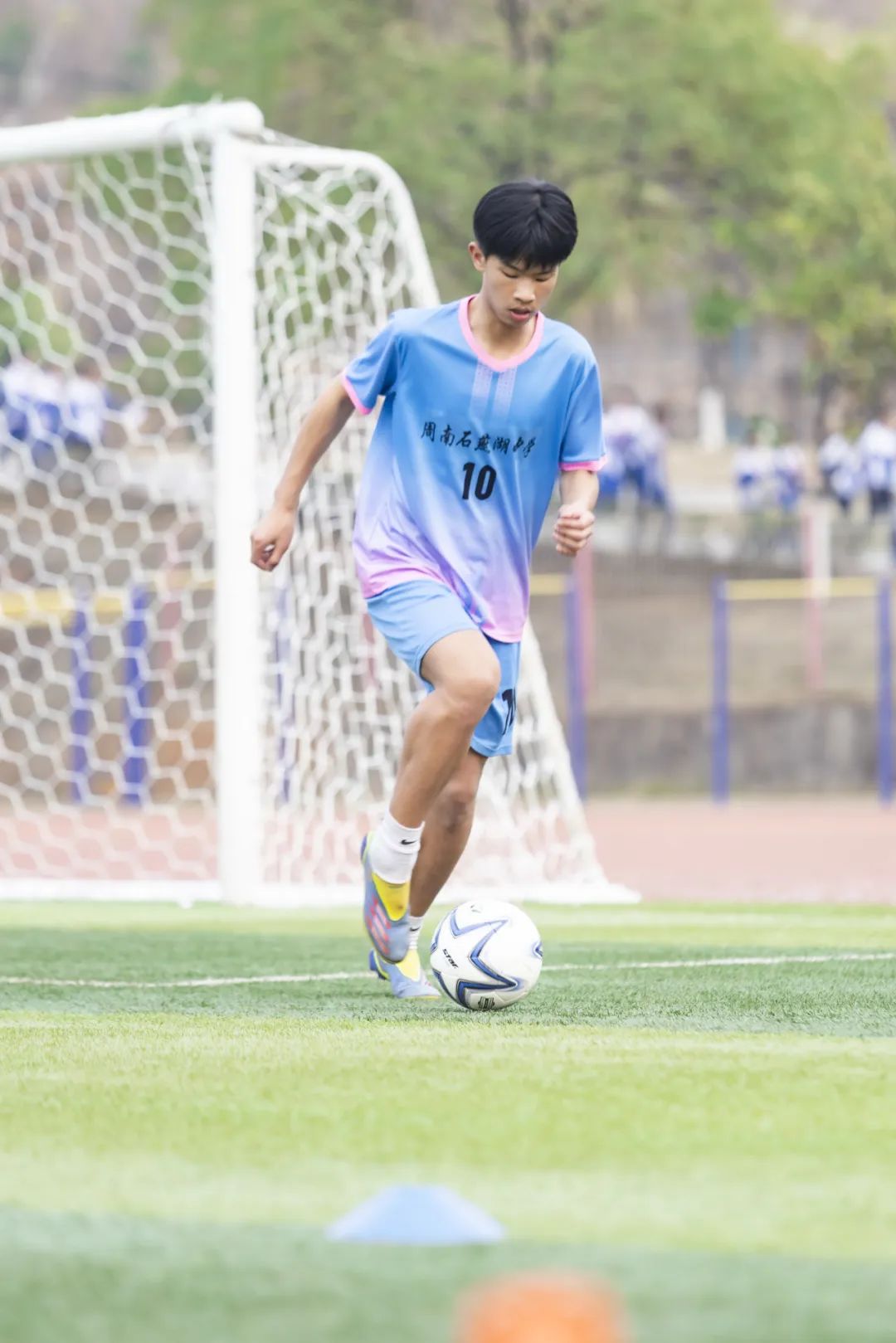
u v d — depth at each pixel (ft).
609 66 322.55
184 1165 32.55
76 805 179.11
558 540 56.70
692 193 348.59
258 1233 27.78
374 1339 22.44
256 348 104.73
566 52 321.93
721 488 454.40
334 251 107.96
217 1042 46.85
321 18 315.37
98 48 612.70
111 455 203.62
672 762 257.96
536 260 54.13
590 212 329.72
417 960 58.34
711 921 88.99
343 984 61.72
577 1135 35.01
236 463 94.12
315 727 107.96
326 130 323.37
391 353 56.90
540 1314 17.04
